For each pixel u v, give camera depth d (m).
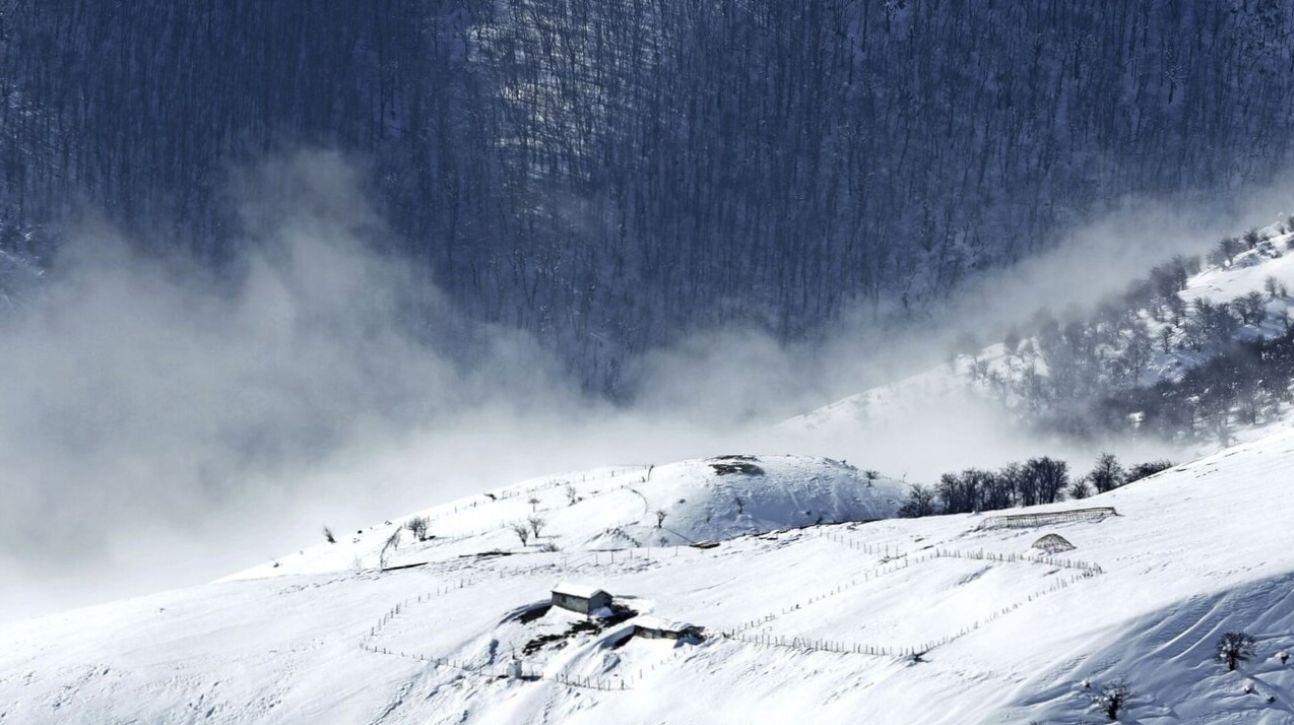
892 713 75.50
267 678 97.56
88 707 95.06
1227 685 72.44
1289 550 85.50
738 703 82.25
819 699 79.69
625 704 85.62
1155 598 80.62
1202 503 107.00
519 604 105.62
